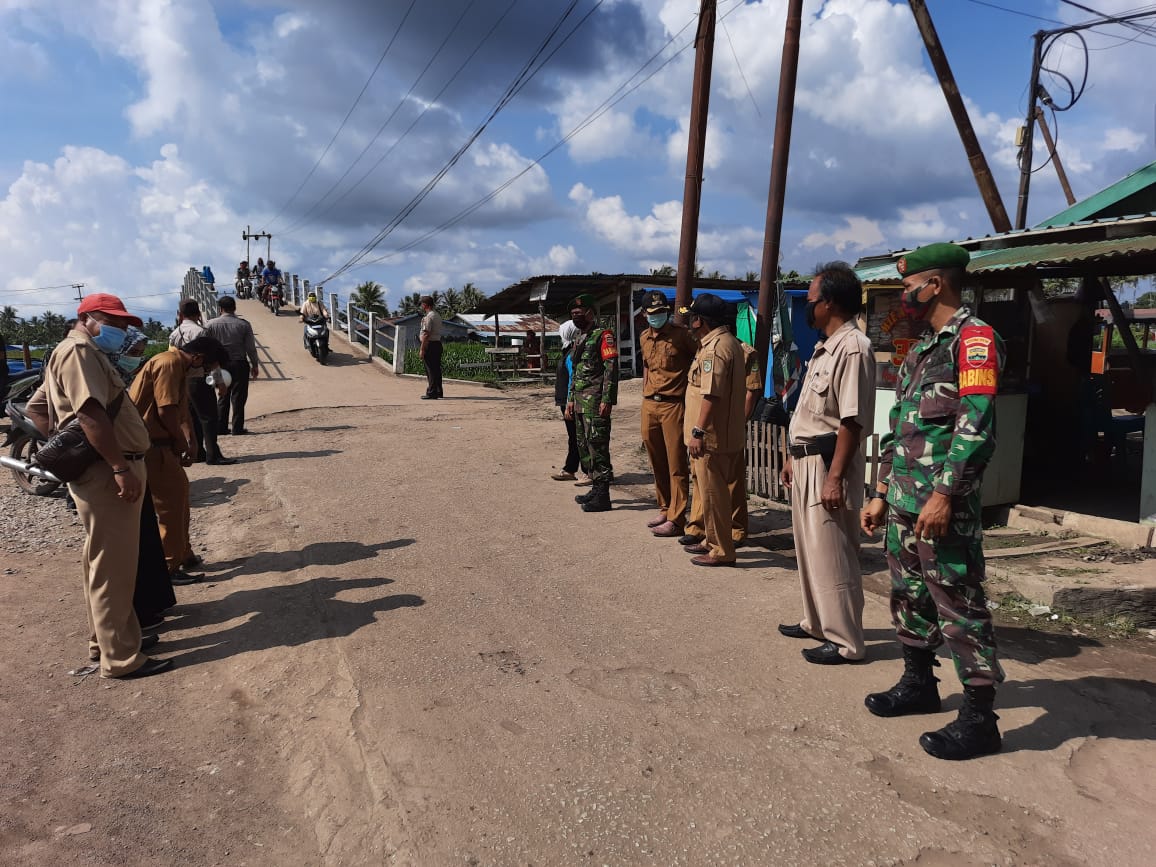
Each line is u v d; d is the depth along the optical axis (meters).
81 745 3.05
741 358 4.95
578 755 2.88
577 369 6.58
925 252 2.88
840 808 2.56
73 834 2.51
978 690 2.82
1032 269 6.48
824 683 3.45
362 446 9.62
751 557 5.37
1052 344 7.75
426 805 2.60
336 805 2.63
